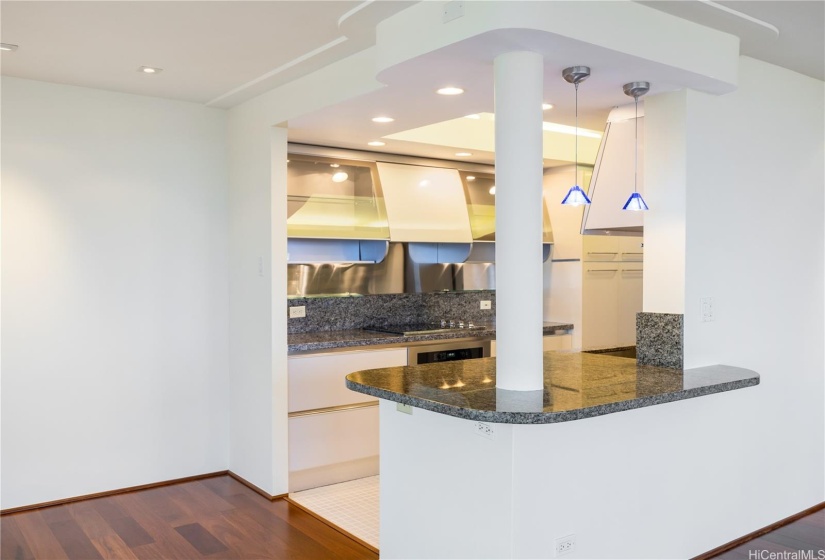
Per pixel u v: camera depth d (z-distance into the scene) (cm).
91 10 300
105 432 445
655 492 321
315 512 415
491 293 632
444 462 297
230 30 326
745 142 375
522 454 268
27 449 419
